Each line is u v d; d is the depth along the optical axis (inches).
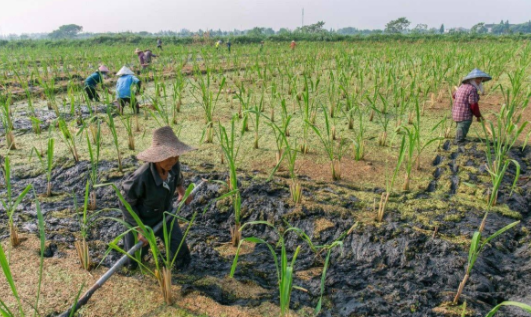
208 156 257.0
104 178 224.5
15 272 150.5
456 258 159.6
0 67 542.6
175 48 1114.7
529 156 261.1
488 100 397.1
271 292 147.1
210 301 139.6
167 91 462.9
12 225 164.9
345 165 246.4
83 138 288.7
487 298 143.3
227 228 188.7
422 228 179.3
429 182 223.5
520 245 172.4
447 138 287.9
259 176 226.7
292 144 279.6
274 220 187.9
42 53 1005.8
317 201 200.7
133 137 291.9
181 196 159.5
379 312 136.8
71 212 196.1
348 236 174.4
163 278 135.5
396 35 1813.5
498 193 209.6
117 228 181.5
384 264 161.0
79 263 158.2
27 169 237.0
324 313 137.4
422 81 469.7
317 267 161.0
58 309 133.1
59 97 435.8
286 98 426.9
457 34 1868.8
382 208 181.8
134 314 133.0
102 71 373.4
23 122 328.8
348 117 324.2
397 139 292.2
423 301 140.7
